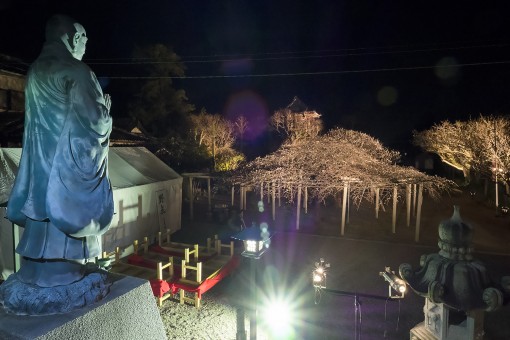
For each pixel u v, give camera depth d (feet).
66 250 11.07
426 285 12.79
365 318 25.58
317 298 28.19
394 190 49.11
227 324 24.41
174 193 48.83
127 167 42.60
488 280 12.26
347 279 32.99
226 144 93.97
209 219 55.88
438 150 80.23
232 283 31.73
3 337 9.77
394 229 49.52
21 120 51.62
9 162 30.42
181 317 25.32
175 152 79.36
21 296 10.77
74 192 10.71
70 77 10.73
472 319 12.38
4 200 27.76
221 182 57.82
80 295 11.12
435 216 58.70
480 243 44.57
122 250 37.27
